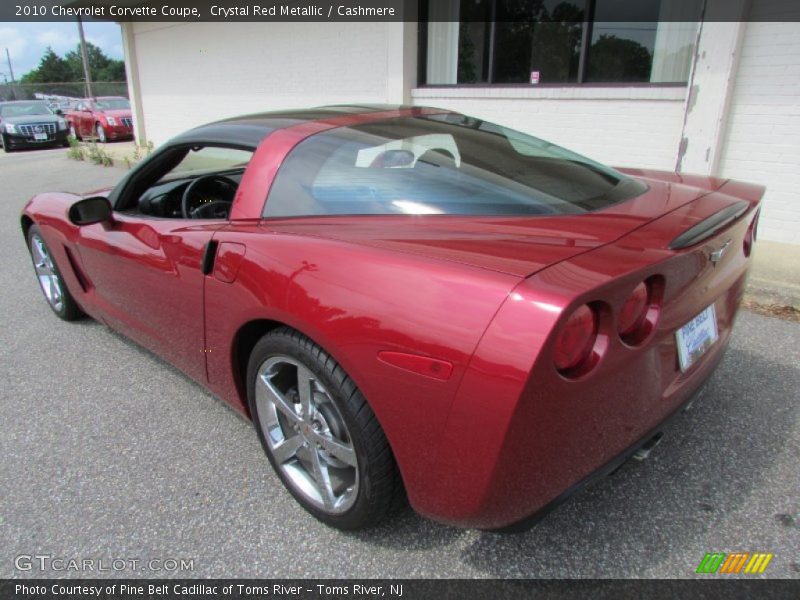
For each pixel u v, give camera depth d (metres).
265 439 2.14
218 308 2.12
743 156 5.16
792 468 2.25
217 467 2.36
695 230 1.71
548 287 1.35
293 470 2.10
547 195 1.92
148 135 13.57
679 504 2.08
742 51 4.93
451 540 1.95
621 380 1.53
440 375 1.44
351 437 1.75
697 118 5.19
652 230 1.68
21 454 2.48
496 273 1.44
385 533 1.98
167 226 2.45
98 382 3.07
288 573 1.84
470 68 7.16
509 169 2.09
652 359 1.64
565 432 1.44
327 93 8.78
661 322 1.60
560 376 1.37
